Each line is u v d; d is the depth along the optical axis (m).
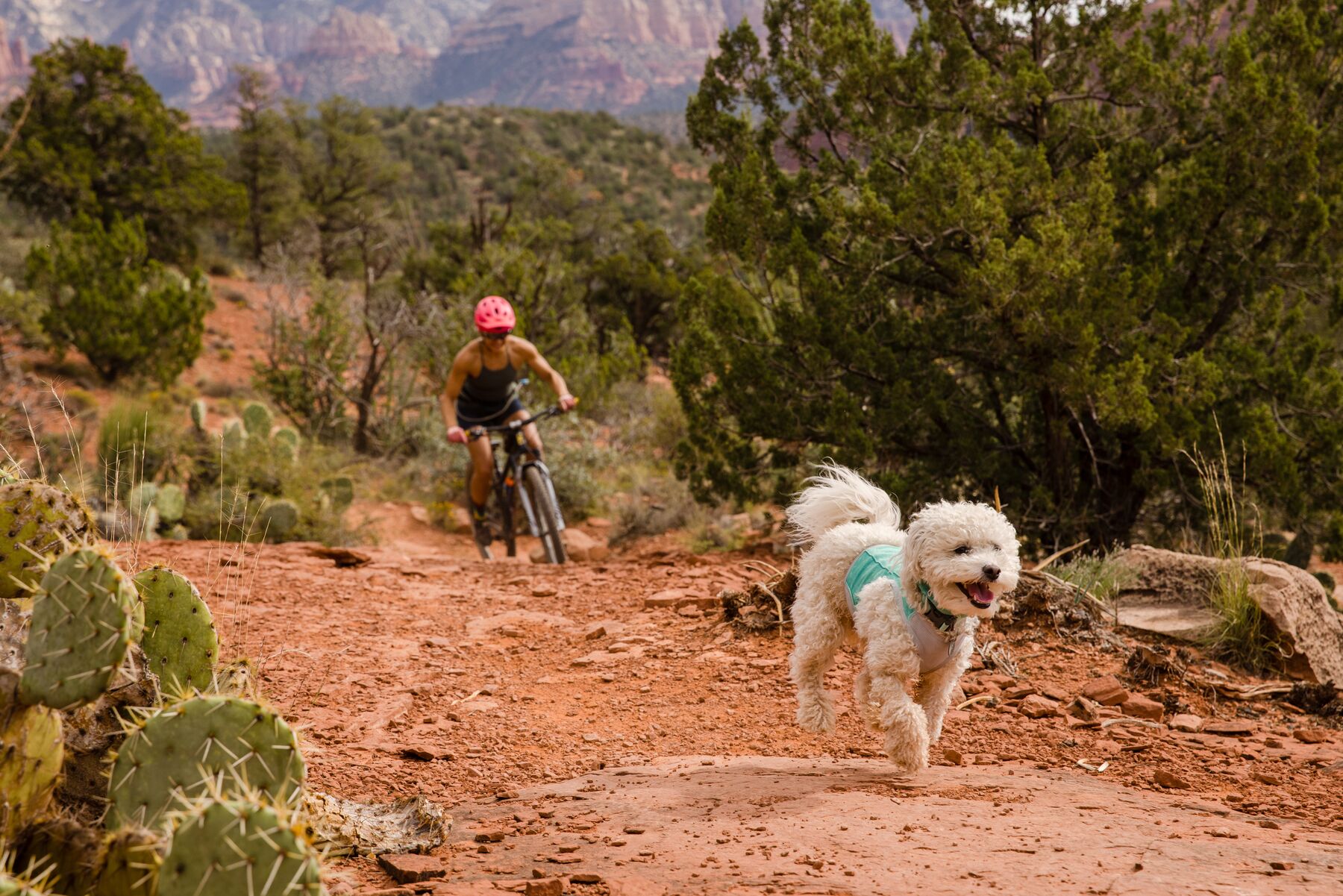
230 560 9.59
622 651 7.46
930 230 10.99
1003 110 12.07
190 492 15.31
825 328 11.32
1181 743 5.82
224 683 3.76
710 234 12.10
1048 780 5.08
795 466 12.27
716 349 12.14
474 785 5.12
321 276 24.33
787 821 4.16
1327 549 11.63
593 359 25.30
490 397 11.33
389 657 7.16
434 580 9.75
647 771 5.25
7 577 3.32
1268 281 12.14
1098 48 12.21
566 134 124.06
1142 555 8.59
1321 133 11.78
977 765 5.45
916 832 3.99
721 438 12.37
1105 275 11.06
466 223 35.44
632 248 43.12
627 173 108.88
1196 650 7.47
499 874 3.58
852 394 11.74
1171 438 10.54
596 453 20.30
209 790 2.39
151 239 42.78
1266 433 10.67
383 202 56.19
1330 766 5.46
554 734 5.95
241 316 36.91
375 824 4.05
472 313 22.64
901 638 4.92
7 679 2.74
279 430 16.66
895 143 12.05
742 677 6.88
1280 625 7.28
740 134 13.18
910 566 4.84
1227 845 3.83
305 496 15.16
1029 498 11.92
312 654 7.06
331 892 3.27
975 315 11.28
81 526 3.45
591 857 3.77
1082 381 10.37
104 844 2.53
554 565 10.69
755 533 13.52
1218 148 11.68
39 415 16.77
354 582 9.34
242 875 2.24
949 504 4.97
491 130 118.00
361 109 57.91
